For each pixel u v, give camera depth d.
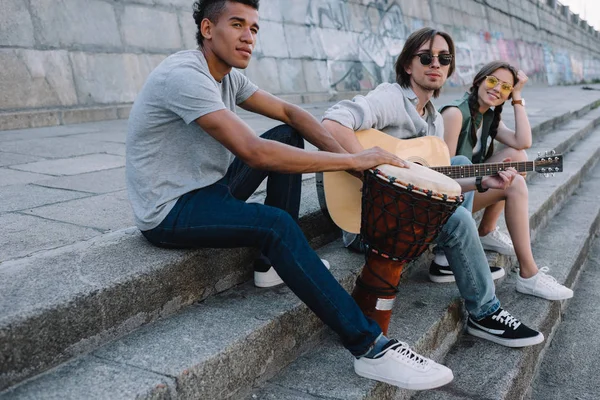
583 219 4.79
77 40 6.36
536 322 2.77
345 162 1.99
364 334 1.94
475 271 2.50
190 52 1.96
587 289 3.85
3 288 1.67
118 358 1.67
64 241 2.15
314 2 10.20
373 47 11.76
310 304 1.92
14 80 5.73
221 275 2.19
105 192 2.99
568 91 15.72
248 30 1.93
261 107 2.29
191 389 1.63
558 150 6.45
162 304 1.94
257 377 1.92
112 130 5.59
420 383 1.92
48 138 5.02
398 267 2.16
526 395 2.60
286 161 1.90
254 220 1.89
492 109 3.29
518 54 21.31
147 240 2.13
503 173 2.60
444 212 2.03
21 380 1.52
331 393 1.90
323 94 9.86
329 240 2.91
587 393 2.67
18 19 5.82
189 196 1.98
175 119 1.92
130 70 6.88
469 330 2.67
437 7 15.27
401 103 2.73
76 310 1.64
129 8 6.97
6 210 2.62
